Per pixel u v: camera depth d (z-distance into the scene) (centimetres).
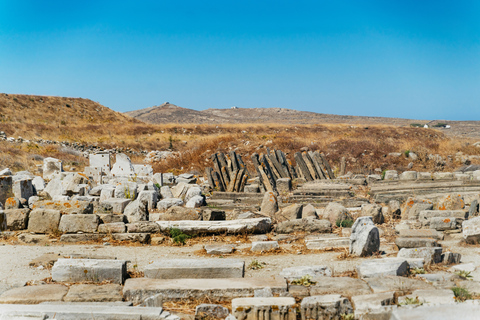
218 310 612
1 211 1181
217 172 2053
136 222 1173
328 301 603
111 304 634
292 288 678
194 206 1490
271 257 964
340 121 10044
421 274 732
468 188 1750
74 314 579
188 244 1112
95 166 2262
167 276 762
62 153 3544
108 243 1109
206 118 11344
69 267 761
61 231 1149
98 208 1291
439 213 1245
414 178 2191
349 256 922
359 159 3023
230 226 1170
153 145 4353
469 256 898
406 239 958
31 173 2503
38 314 573
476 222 1007
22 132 4531
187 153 3419
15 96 6253
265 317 601
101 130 5156
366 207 1325
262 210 1400
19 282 749
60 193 1697
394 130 4656
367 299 606
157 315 579
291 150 3288
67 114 6228
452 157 3089
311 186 1916
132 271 836
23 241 1120
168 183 2127
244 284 689
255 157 2031
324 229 1174
